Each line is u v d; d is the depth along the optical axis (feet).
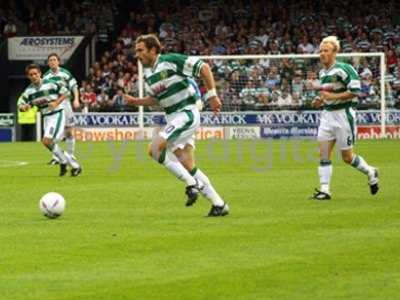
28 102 192.24
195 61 122.62
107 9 411.13
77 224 118.83
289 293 79.87
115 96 360.28
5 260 94.99
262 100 340.39
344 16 394.11
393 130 339.36
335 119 144.25
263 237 106.73
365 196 147.64
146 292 80.69
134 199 146.61
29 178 188.34
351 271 87.92
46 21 408.67
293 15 396.37
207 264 91.86
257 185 167.12
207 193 125.08
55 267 91.35
